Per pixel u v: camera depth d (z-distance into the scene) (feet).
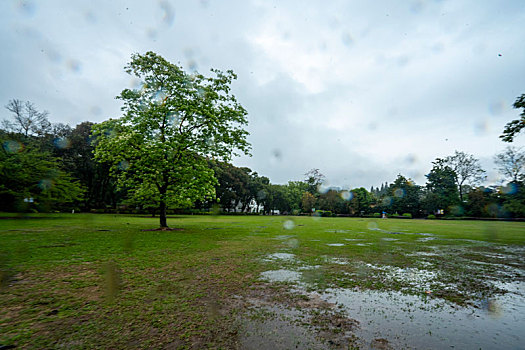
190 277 15.16
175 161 43.14
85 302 11.13
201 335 8.28
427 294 12.89
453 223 91.71
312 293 12.65
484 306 11.37
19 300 11.32
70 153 115.85
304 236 38.42
